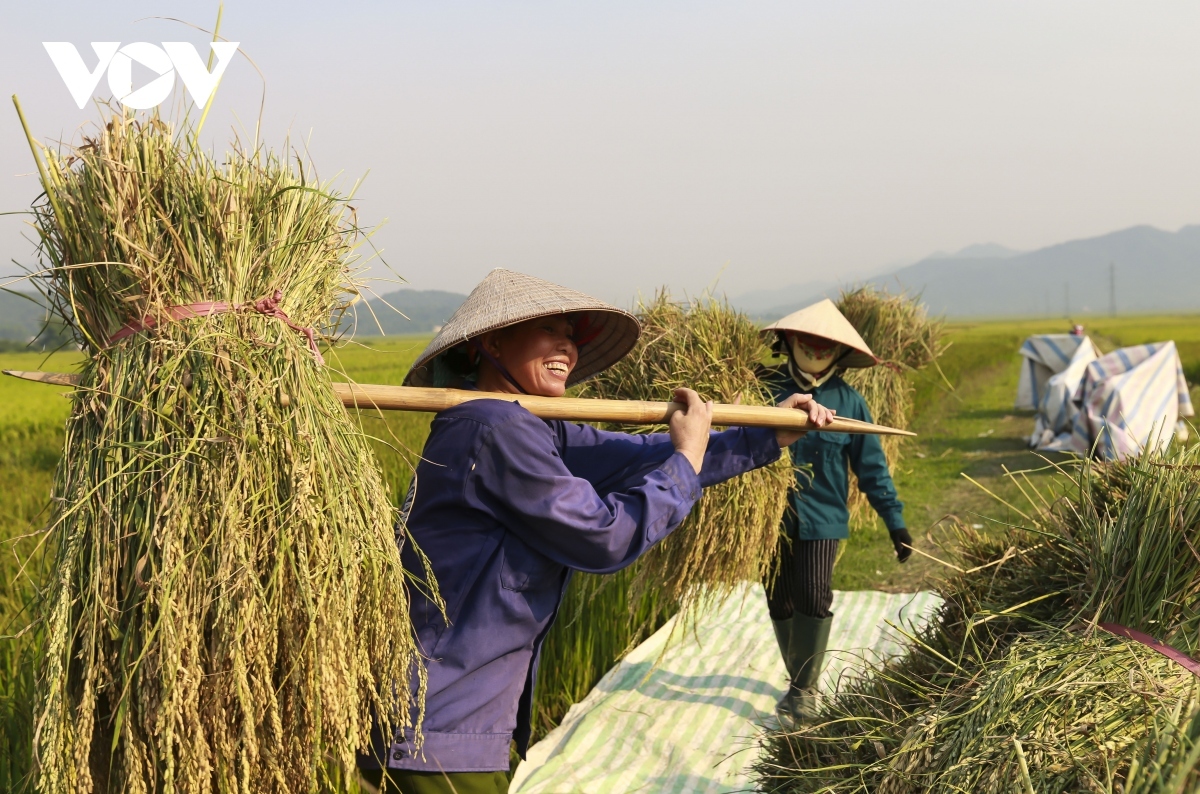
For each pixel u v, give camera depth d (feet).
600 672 16.74
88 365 6.44
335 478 6.38
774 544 13.60
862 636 18.48
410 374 8.55
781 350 14.80
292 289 6.89
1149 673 6.25
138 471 5.98
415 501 7.64
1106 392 36.83
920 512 31.01
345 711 6.20
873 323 23.89
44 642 5.94
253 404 6.18
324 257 7.22
